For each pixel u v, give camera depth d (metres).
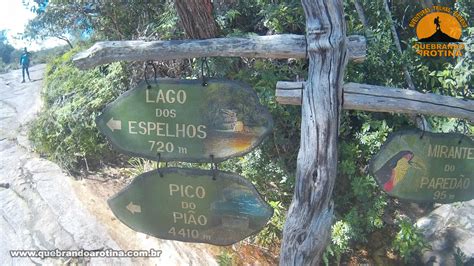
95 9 6.61
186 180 2.39
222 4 4.80
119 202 2.53
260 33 4.66
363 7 4.24
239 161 4.00
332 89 2.10
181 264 3.54
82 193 4.77
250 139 2.23
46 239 4.19
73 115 5.48
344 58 2.12
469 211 3.67
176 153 2.34
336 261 3.55
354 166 3.67
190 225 2.47
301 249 2.21
